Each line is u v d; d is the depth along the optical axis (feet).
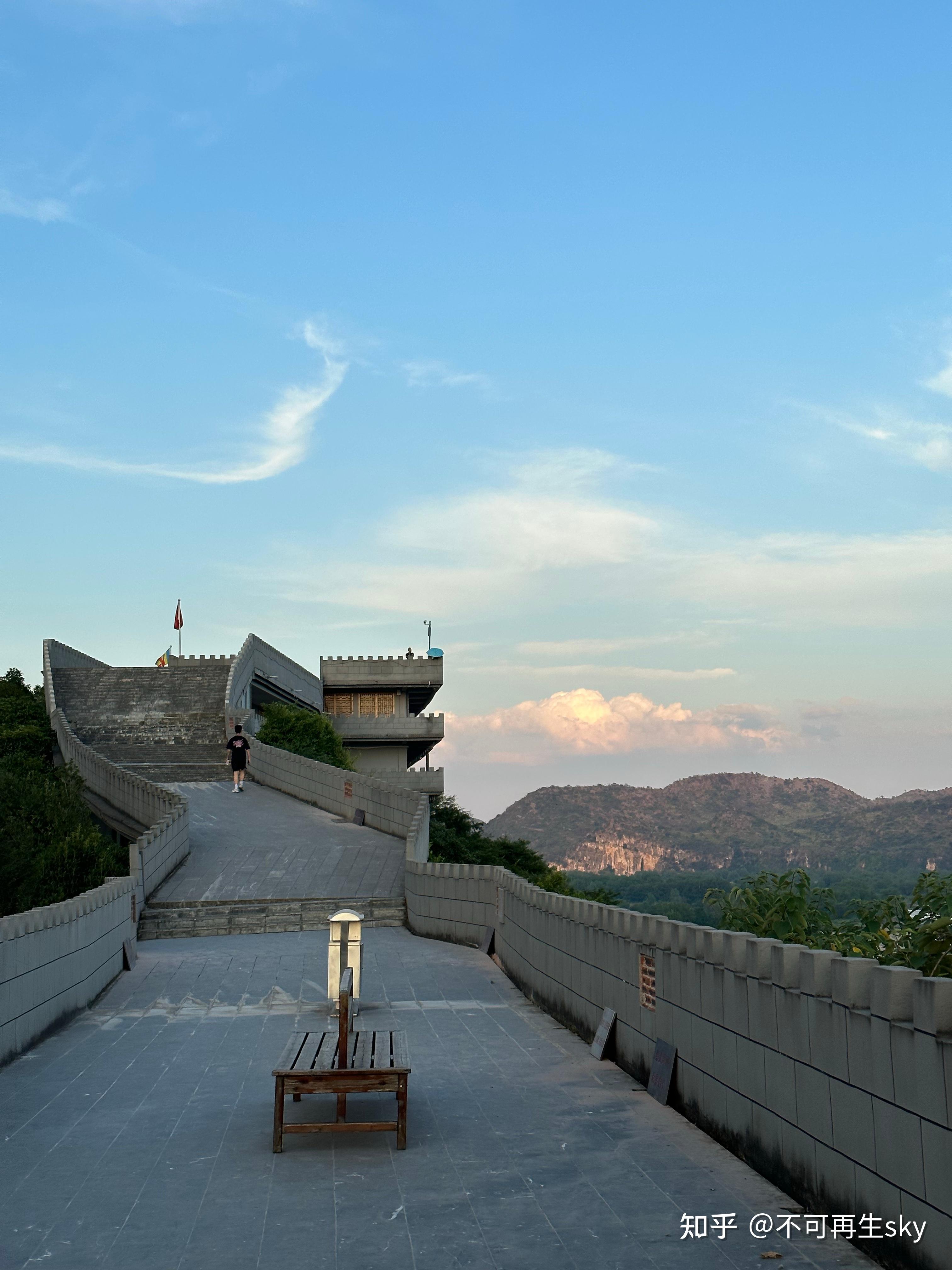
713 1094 33.50
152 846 93.61
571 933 51.96
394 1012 57.00
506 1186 29.25
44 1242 25.48
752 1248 24.77
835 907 48.88
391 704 261.24
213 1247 25.07
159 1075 43.06
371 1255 24.56
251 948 78.13
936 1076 21.83
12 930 45.65
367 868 103.65
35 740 163.32
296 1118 36.27
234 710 171.73
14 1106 38.14
